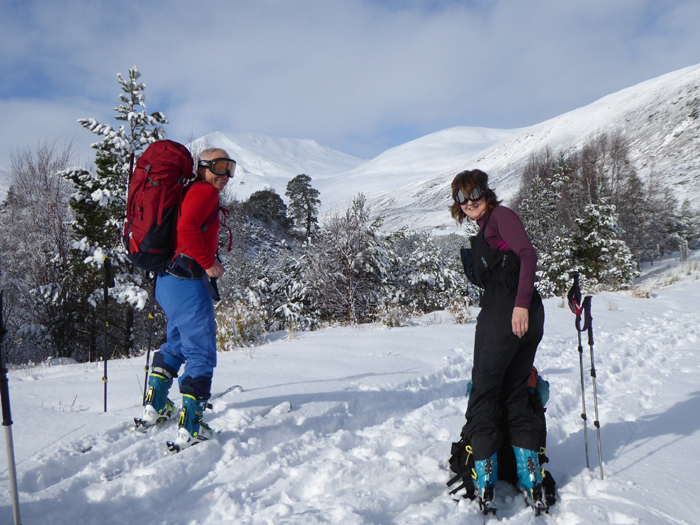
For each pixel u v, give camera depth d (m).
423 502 2.63
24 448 2.84
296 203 48.81
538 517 2.44
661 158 78.94
